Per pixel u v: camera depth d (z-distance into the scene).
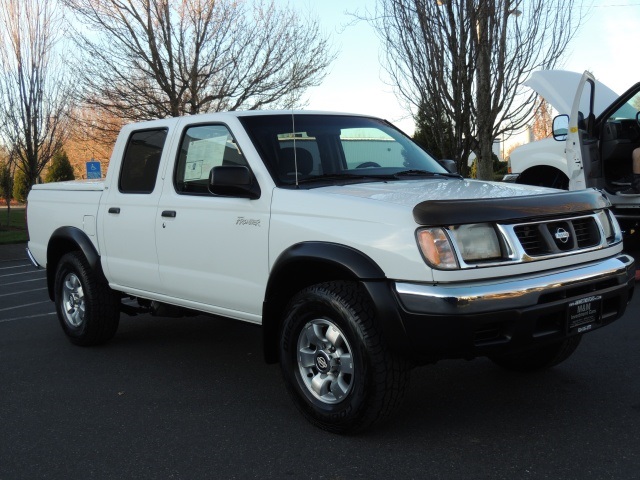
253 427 4.00
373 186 4.13
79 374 5.24
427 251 3.34
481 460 3.42
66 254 6.01
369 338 3.51
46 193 6.38
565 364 4.93
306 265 3.88
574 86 8.91
